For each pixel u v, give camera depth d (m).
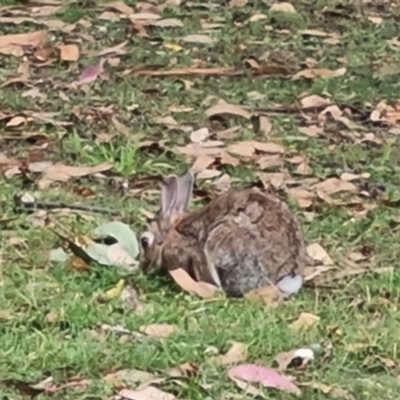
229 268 8.08
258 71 12.41
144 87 11.94
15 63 12.57
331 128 11.22
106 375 6.92
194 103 11.66
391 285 8.16
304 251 8.25
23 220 9.02
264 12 14.04
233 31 13.52
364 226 9.12
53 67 12.49
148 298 7.93
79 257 8.31
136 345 7.23
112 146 10.46
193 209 9.00
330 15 14.07
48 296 7.85
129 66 12.44
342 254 8.70
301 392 6.82
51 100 11.62
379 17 14.13
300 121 11.34
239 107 11.46
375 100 11.93
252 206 8.17
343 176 10.10
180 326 7.49
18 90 11.88
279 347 7.28
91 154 10.34
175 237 8.23
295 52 13.09
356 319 7.70
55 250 8.48
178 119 11.26
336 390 6.84
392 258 8.69
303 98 11.73
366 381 6.97
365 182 10.05
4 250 8.55
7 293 7.86
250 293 7.95
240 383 6.84
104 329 7.44
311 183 9.99
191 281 7.99
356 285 8.20
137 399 6.68
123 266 8.35
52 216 9.12
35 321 7.49
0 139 10.66
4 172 9.91
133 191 9.74
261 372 6.91
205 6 14.16
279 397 6.78
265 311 7.70
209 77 12.30
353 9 14.29
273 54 12.98
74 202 9.45
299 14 14.00
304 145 10.78
